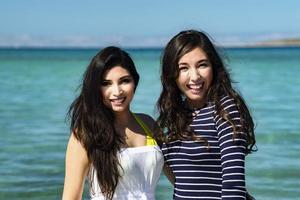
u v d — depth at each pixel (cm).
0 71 4700
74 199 396
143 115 424
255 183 912
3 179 939
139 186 397
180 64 385
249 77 3703
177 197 386
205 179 374
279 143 1259
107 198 393
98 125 387
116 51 390
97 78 385
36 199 828
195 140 377
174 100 396
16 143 1282
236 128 360
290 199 830
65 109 1995
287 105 2084
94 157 387
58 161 1080
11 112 1912
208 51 382
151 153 397
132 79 393
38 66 5625
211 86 384
